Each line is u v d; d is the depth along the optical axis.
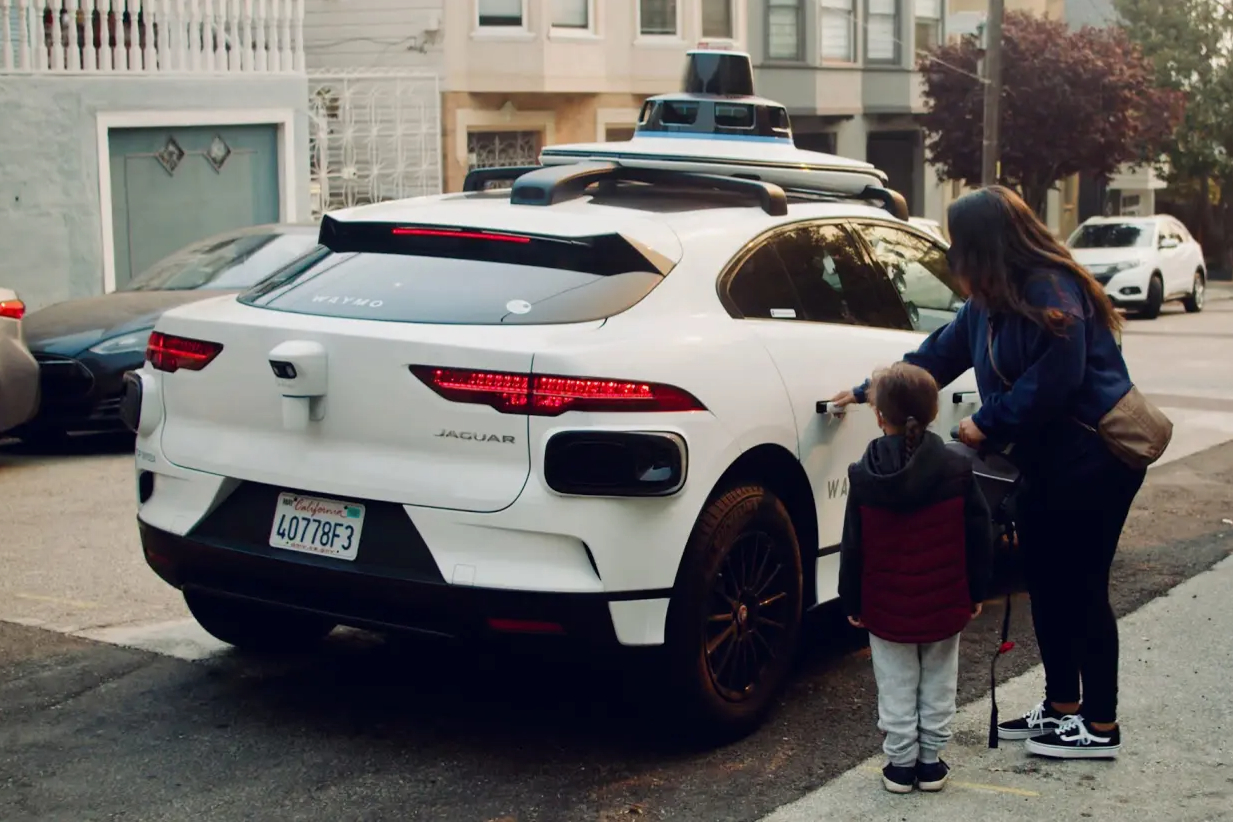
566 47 22.33
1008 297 4.33
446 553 4.30
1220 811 4.26
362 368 4.43
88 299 11.03
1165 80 39.91
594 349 4.30
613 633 4.27
